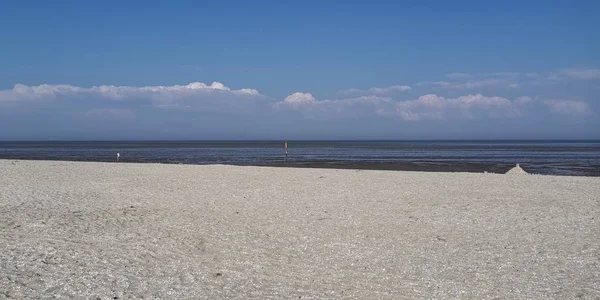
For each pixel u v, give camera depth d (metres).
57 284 8.24
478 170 40.81
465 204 17.78
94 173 27.88
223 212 15.84
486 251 11.34
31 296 7.63
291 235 12.73
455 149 109.81
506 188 22.30
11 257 9.70
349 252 11.13
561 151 93.81
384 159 60.31
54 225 12.90
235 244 11.69
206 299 7.83
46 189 20.25
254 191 20.92
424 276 9.40
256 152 87.25
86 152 85.12
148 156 68.31
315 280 9.05
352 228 13.69
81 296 7.73
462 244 12.00
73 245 10.90
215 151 93.06
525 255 10.99
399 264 10.21
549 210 16.69
